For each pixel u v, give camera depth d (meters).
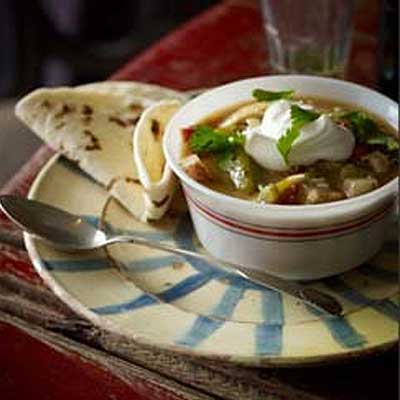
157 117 0.74
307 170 0.65
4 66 1.57
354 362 0.61
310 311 0.62
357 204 0.63
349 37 0.90
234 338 0.59
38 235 0.66
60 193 0.72
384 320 0.61
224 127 0.70
